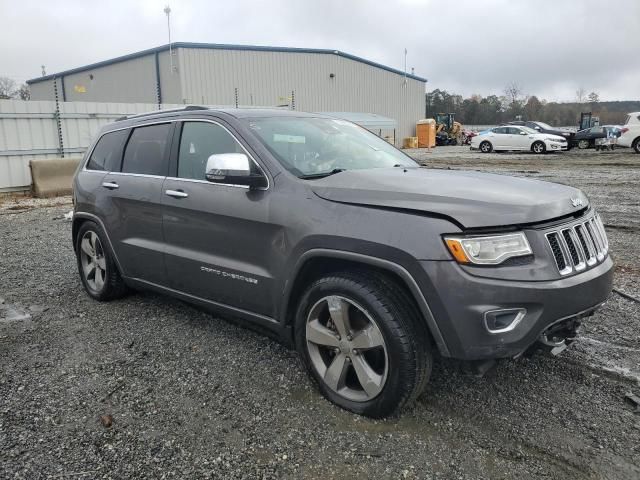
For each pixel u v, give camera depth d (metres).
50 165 13.78
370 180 3.13
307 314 3.21
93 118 15.40
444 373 3.53
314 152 3.74
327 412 3.10
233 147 3.68
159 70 34.94
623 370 3.50
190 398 3.29
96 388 3.43
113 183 4.61
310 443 2.82
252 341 4.11
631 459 2.64
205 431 2.94
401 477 2.55
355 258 2.87
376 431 2.91
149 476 2.57
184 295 4.09
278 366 3.69
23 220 10.32
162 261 4.12
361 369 3.00
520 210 2.73
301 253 3.11
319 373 3.22
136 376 3.58
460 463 2.64
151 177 4.26
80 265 5.27
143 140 4.51
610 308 4.62
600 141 28.84
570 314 2.75
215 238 3.67
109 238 4.68
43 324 4.54
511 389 3.32
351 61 44.16
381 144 4.46
